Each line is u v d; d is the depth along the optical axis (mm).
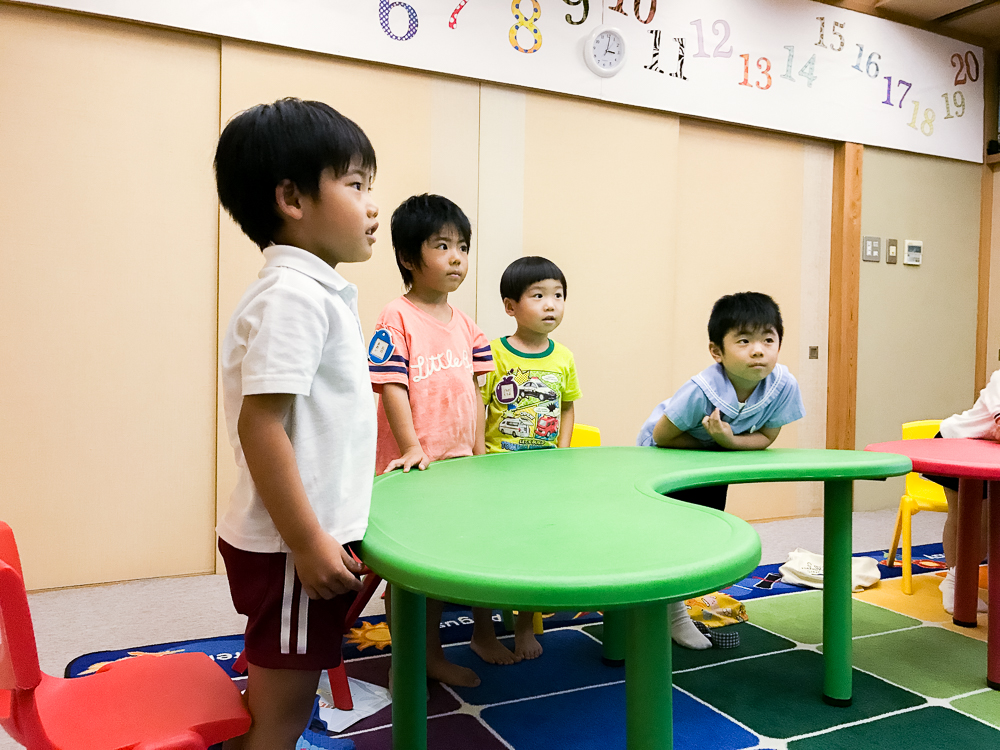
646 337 3256
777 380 1807
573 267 3090
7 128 2270
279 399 820
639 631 784
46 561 2369
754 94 3430
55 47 2311
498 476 1308
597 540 820
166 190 2467
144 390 2469
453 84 2832
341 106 2662
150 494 2492
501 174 2936
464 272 1790
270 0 2508
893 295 3945
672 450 1728
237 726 832
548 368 2064
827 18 3609
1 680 723
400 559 753
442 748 1424
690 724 1513
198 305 2529
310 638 881
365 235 951
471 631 2096
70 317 2365
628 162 3184
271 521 878
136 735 771
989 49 4203
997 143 4207
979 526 2086
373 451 954
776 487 3662
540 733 1485
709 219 3453
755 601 2338
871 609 2264
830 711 1574
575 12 3000
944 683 1725
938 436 2234
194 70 2480
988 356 4305
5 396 2301
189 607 2234
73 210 2355
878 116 3793
